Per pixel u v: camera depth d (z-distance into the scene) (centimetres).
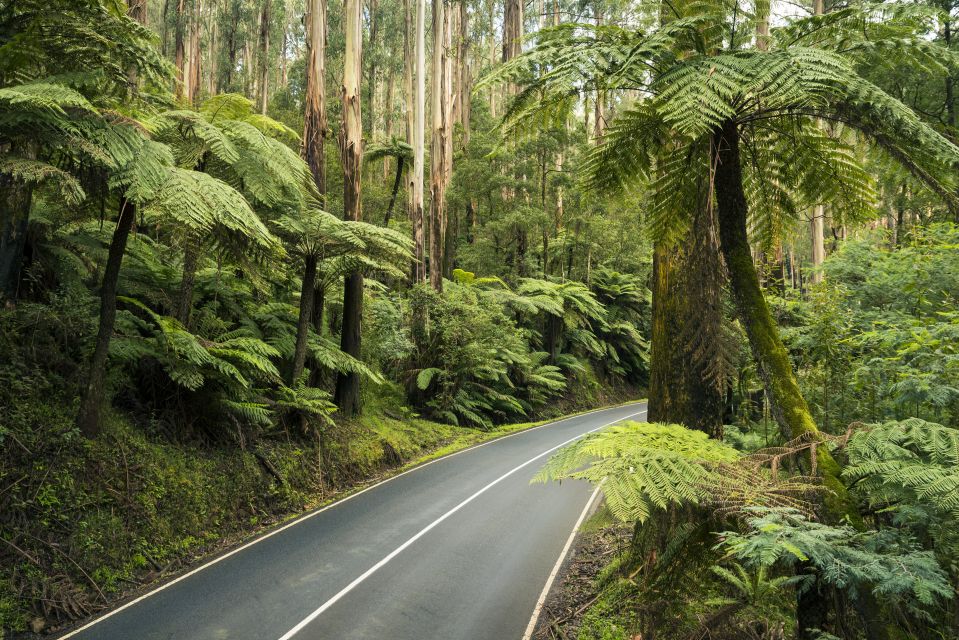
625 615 494
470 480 1188
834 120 206
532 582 662
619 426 241
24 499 616
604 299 3341
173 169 637
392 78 3778
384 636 538
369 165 3084
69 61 533
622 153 246
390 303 1814
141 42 540
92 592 605
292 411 1095
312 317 1386
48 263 876
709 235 209
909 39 194
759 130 240
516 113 249
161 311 1042
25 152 568
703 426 464
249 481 909
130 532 690
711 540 222
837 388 461
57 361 770
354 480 1156
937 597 213
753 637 315
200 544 766
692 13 219
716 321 206
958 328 289
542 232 2747
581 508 980
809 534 160
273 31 3947
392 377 1959
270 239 698
